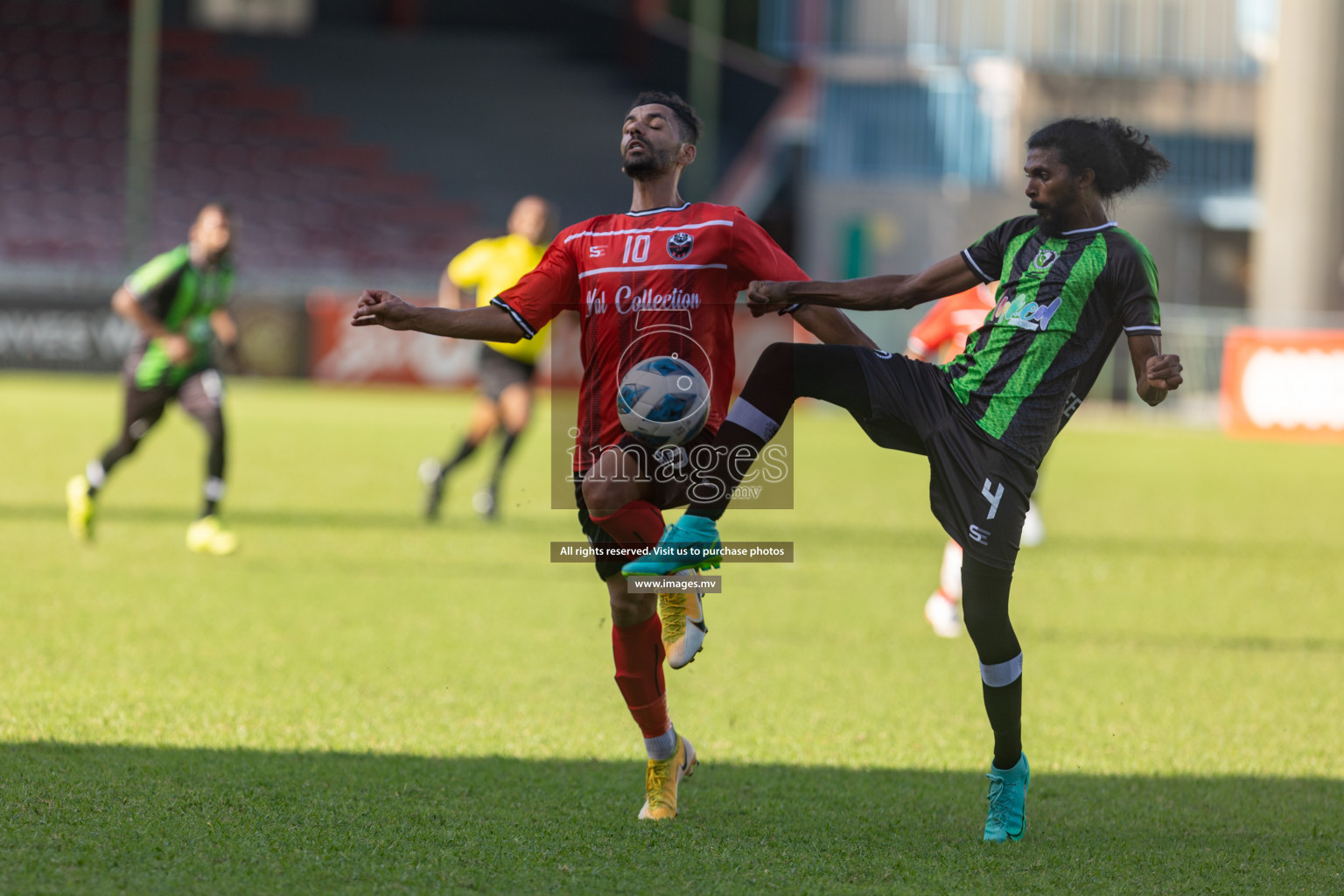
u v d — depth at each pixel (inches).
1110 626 1010.1
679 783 606.2
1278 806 591.5
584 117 4699.8
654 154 546.3
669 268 542.3
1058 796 604.4
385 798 553.9
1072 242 525.3
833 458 2327.8
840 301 542.9
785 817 557.0
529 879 462.0
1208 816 575.5
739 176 4330.7
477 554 1237.7
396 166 4382.4
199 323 1151.6
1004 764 534.6
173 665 777.6
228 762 595.5
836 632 964.0
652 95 551.8
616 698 754.8
